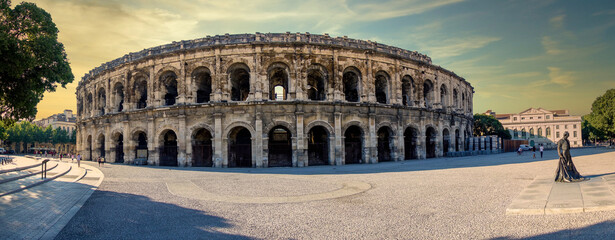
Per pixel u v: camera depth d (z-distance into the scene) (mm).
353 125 49312
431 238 11352
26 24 27031
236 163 47094
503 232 11641
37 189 24516
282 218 14922
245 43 46906
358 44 51625
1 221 14750
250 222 14344
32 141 126188
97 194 22516
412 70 56688
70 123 156000
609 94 88500
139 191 23719
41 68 28438
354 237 11797
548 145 146875
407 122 54562
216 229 13344
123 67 55219
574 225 11867
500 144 80375
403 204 17125
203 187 25188
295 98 46906
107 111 57656
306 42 47281
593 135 128750
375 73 51656
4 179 26719
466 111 74875
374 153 49719
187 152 47438
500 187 21219
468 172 31234
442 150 60531
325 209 16562
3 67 25453
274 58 47125
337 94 48250
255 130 45781
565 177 20938
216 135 46094
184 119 47688
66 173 36156
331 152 47281
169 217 15602
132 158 52344
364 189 22672
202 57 48219
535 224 12359
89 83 65312
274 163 48094
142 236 12609
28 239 12266
